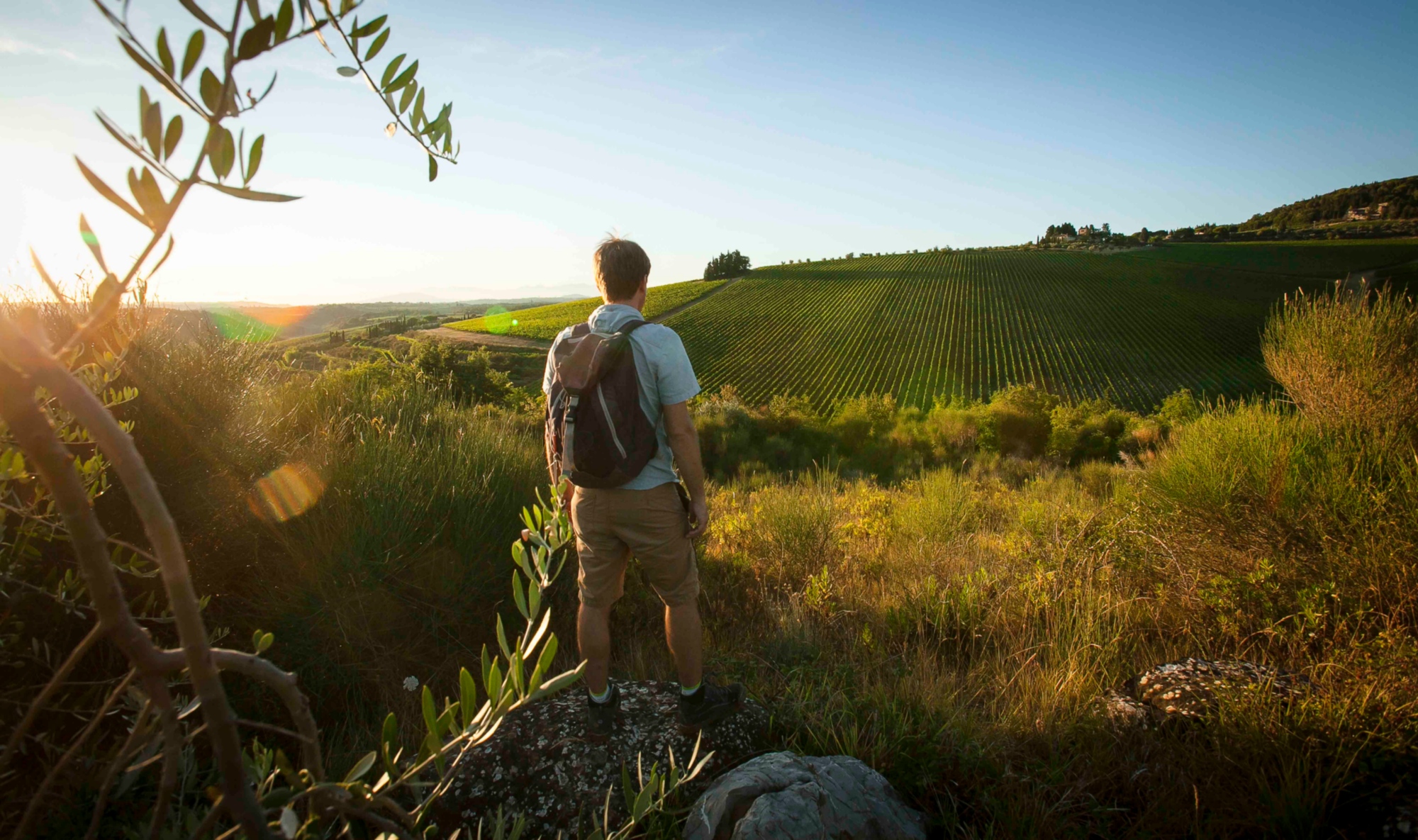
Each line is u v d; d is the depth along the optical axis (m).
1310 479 3.40
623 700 2.46
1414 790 1.76
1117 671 2.71
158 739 0.69
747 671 2.84
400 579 2.64
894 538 5.36
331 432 3.26
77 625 1.92
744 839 1.73
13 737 0.51
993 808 2.00
